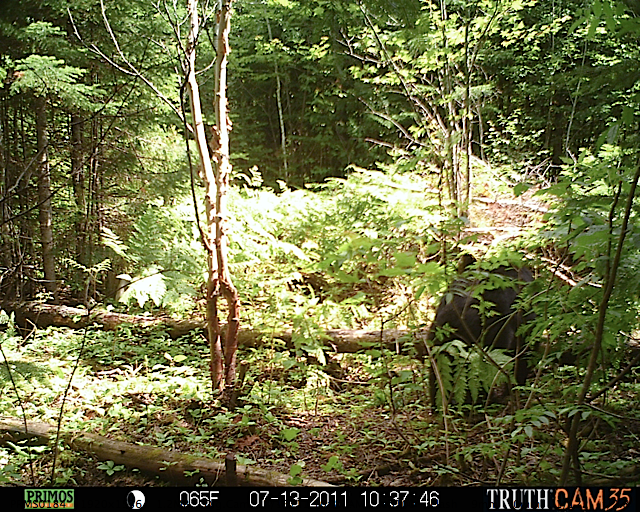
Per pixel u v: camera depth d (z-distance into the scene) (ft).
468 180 22.30
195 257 25.17
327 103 43.45
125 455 13.79
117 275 25.64
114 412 16.69
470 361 11.46
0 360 18.90
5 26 23.84
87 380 19.39
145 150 29.19
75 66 25.70
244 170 46.44
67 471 13.50
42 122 24.68
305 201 30.19
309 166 47.52
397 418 15.78
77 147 25.22
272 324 21.45
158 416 16.87
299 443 15.24
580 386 11.14
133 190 28.27
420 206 19.99
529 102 38.06
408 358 15.38
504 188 26.84
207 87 44.24
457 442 12.63
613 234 8.26
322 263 10.18
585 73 8.76
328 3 26.63
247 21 44.32
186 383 18.65
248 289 24.52
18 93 23.66
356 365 20.99
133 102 26.27
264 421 16.56
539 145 37.86
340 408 17.60
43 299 25.86
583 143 36.91
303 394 18.44
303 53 40.01
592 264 9.35
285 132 48.34
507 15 26.89
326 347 19.33
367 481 12.59
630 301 9.59
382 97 37.09
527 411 9.43
